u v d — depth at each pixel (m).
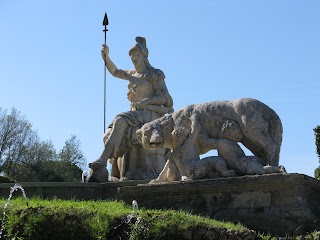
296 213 9.05
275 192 9.29
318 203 9.87
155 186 10.01
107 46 17.17
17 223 8.34
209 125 10.42
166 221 8.23
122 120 15.92
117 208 9.11
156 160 16.11
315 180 9.62
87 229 8.22
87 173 16.20
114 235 8.20
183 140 10.45
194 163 10.15
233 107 10.32
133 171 15.96
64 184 14.05
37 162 39.53
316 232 8.23
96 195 14.32
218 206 9.58
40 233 8.20
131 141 15.92
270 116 10.18
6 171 38.47
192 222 8.24
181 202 9.83
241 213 9.39
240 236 8.09
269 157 9.96
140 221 8.23
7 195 13.68
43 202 9.16
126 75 16.78
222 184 9.57
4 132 38.81
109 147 15.62
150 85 16.45
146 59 16.66
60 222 8.30
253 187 9.41
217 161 10.04
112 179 16.16
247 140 10.25
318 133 20.97
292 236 8.56
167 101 16.45
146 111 16.19
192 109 10.58
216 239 8.06
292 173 9.19
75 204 9.15
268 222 9.19
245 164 9.86
